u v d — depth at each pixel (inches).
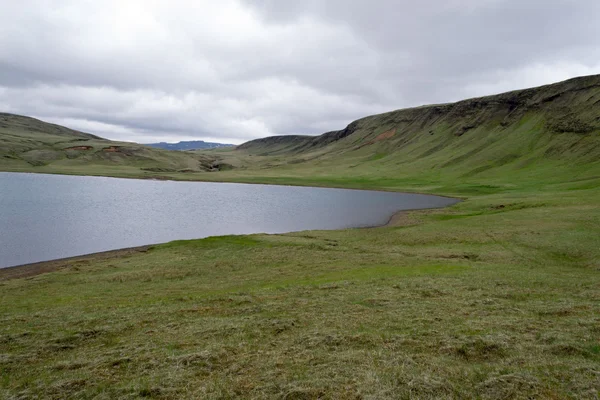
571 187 4539.9
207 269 1696.6
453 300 1027.3
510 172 7214.6
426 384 559.8
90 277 1612.9
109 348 778.2
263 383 588.4
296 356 687.7
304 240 2356.1
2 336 847.7
